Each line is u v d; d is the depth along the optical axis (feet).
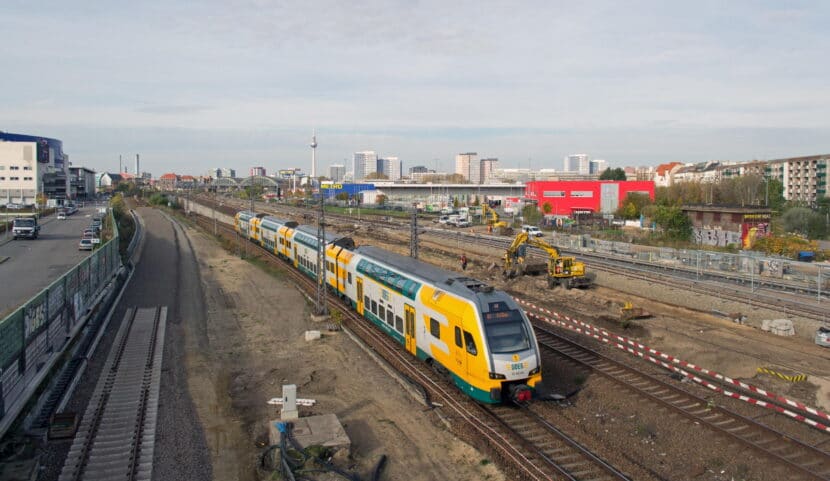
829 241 240.73
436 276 78.54
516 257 163.43
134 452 54.44
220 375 76.84
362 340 90.99
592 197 354.74
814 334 97.91
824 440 56.85
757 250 195.93
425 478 50.42
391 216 388.16
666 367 77.46
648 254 186.60
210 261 186.39
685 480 50.03
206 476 51.11
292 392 60.90
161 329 99.71
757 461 52.90
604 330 98.07
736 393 67.26
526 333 64.44
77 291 97.66
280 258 191.21
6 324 60.70
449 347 68.54
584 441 56.65
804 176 459.73
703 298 124.26
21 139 556.51
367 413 64.03
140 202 566.77
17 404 60.64
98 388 71.00
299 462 50.93
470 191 556.92
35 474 50.14
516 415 63.16
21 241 223.71
